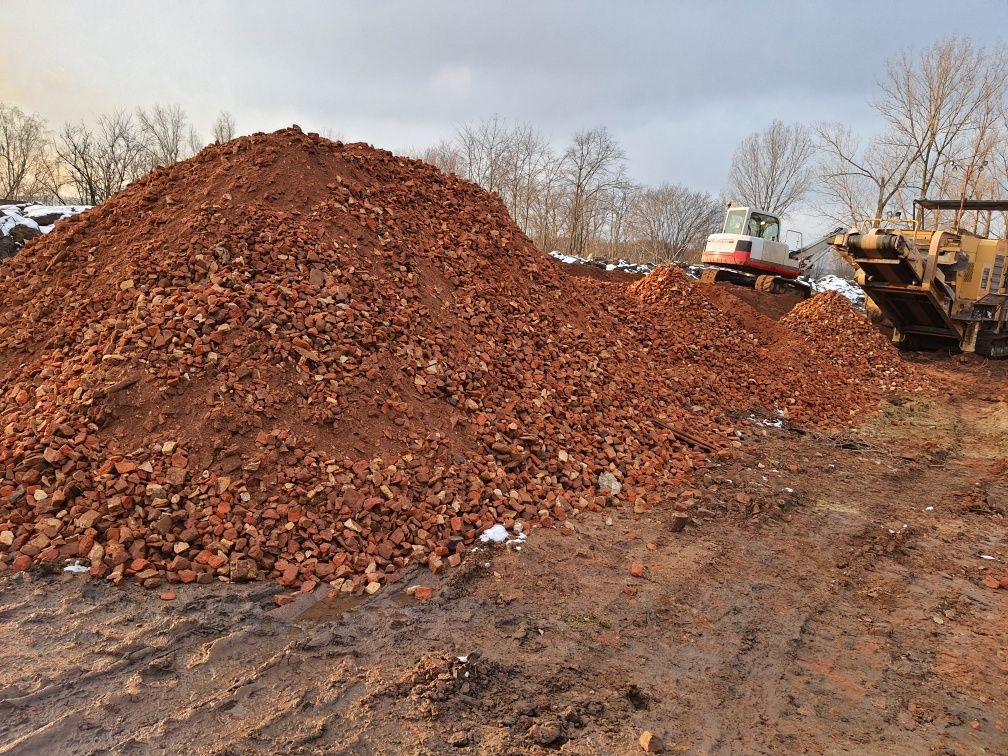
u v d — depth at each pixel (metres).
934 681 3.57
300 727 2.88
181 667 3.23
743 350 11.05
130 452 4.55
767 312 17.28
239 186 6.91
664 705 3.24
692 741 2.99
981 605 4.46
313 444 4.89
